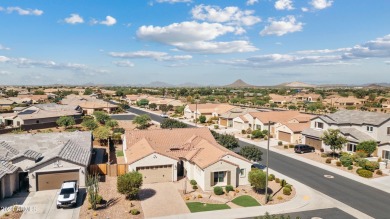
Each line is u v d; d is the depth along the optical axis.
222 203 30.03
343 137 48.34
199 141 42.94
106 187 34.00
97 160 45.94
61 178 33.34
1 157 33.12
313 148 53.16
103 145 56.59
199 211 28.03
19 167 33.03
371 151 47.25
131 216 26.78
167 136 44.91
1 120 78.44
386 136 50.59
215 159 34.09
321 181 37.12
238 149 54.19
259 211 28.19
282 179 37.09
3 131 66.19
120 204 29.42
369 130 51.22
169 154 39.03
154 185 35.28
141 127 76.31
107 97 178.38
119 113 113.62
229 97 183.25
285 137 62.53
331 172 40.94
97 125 72.56
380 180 37.56
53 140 41.81
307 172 40.94
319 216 27.31
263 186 32.28
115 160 46.12
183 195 32.12
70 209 28.09
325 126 56.22
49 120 79.75
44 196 31.17
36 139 41.25
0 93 183.50
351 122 53.97
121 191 30.05
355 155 46.06
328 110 115.25
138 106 139.12
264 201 30.61
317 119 58.16
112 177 37.53
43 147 39.44
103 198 30.83
